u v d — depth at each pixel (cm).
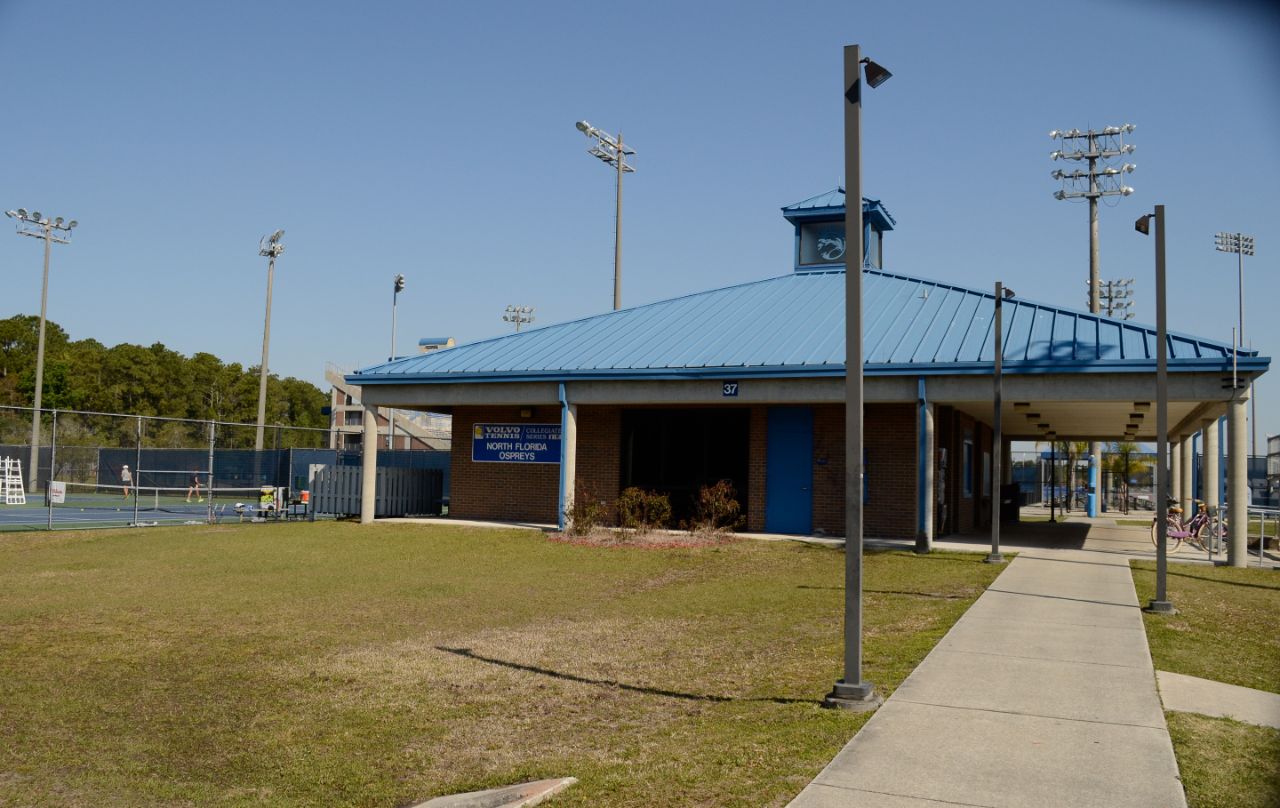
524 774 636
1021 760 621
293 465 3244
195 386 9681
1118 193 4341
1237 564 1809
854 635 775
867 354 2091
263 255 5100
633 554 1938
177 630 1138
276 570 1697
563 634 1126
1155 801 549
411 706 811
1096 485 4194
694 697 826
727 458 2414
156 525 2497
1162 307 1295
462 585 1548
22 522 2683
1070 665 900
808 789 568
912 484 2220
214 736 733
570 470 2316
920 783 578
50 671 927
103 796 611
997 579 1547
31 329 10112
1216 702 784
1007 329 2136
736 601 1378
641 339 2477
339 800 606
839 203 2867
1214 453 2373
